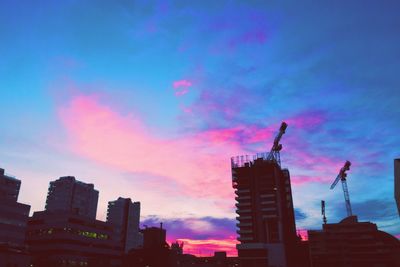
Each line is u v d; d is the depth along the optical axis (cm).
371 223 16412
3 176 14625
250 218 18162
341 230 16500
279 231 17562
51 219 14550
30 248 14288
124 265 19538
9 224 12125
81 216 15075
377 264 15575
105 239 16125
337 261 15962
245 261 16650
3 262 10862
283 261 16262
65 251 13788
